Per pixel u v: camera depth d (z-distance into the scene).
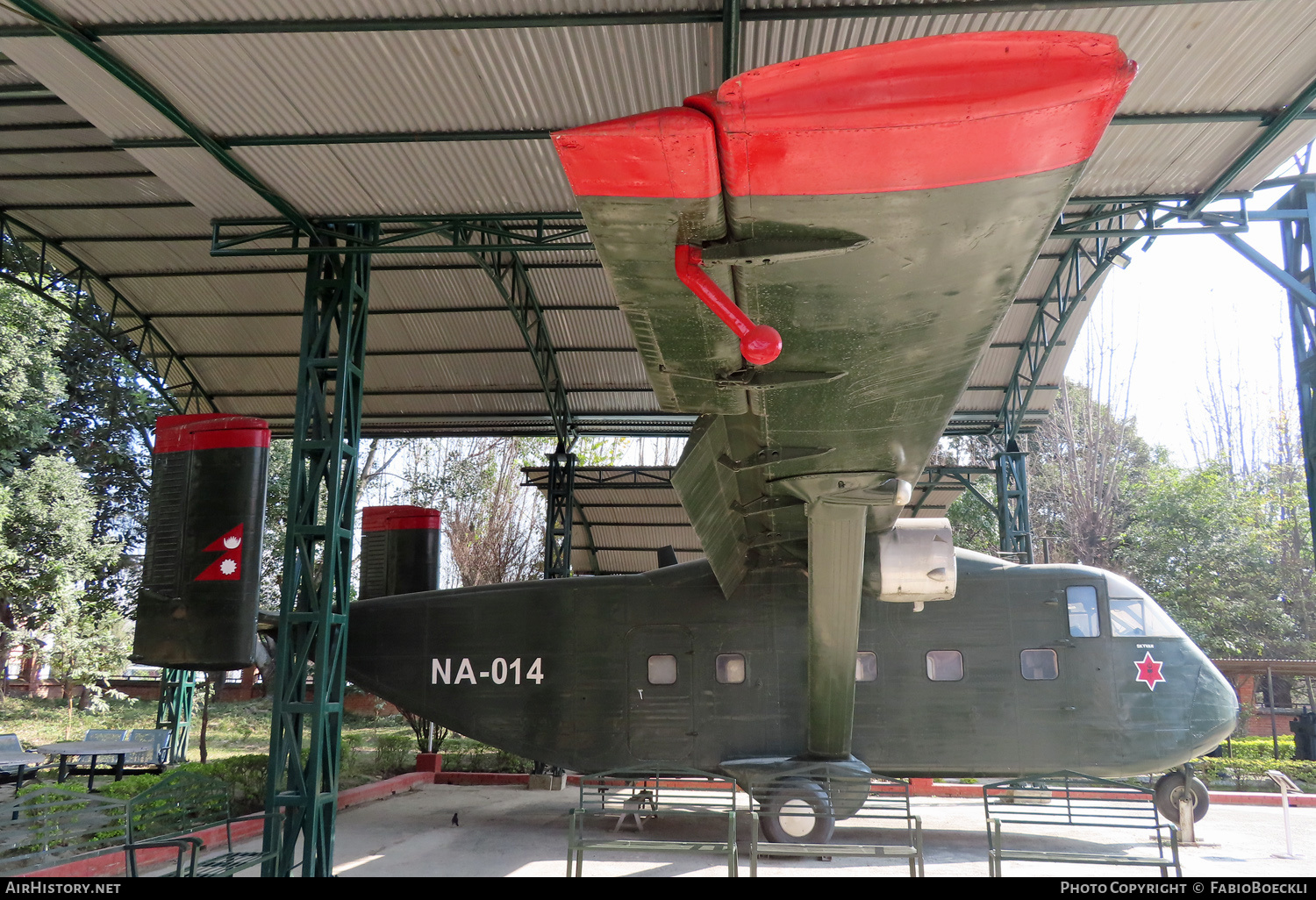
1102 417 35.28
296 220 9.75
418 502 34.00
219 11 6.85
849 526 6.21
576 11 7.12
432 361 16.67
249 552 8.33
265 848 8.42
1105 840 10.99
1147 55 7.55
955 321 3.27
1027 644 11.04
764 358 2.72
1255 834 11.48
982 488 33.59
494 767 17.42
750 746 11.08
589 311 15.37
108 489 29.97
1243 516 28.84
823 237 2.75
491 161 9.10
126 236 14.00
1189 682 10.87
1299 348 9.63
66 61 7.69
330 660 9.24
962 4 7.02
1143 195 9.75
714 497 7.53
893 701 11.02
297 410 9.46
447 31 7.24
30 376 23.61
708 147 2.38
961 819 12.77
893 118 2.28
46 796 7.88
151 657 8.23
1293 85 7.91
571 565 21.80
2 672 23.67
